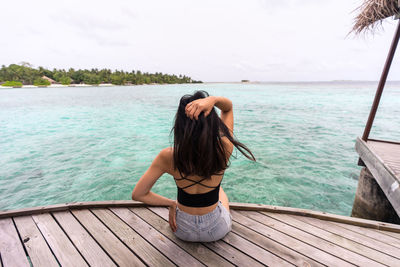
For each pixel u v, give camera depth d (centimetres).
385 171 313
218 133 119
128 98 3266
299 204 449
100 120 1390
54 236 200
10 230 205
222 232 172
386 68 421
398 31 384
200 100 111
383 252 188
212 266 169
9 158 697
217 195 154
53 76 12494
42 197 469
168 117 1502
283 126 1181
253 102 2453
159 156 129
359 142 461
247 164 645
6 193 484
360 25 411
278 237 204
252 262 173
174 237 201
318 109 1856
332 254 184
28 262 170
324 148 800
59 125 1237
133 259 175
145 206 252
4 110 1900
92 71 13725
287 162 661
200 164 117
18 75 11069
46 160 679
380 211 359
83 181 539
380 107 2038
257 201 459
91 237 200
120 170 604
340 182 539
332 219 230
